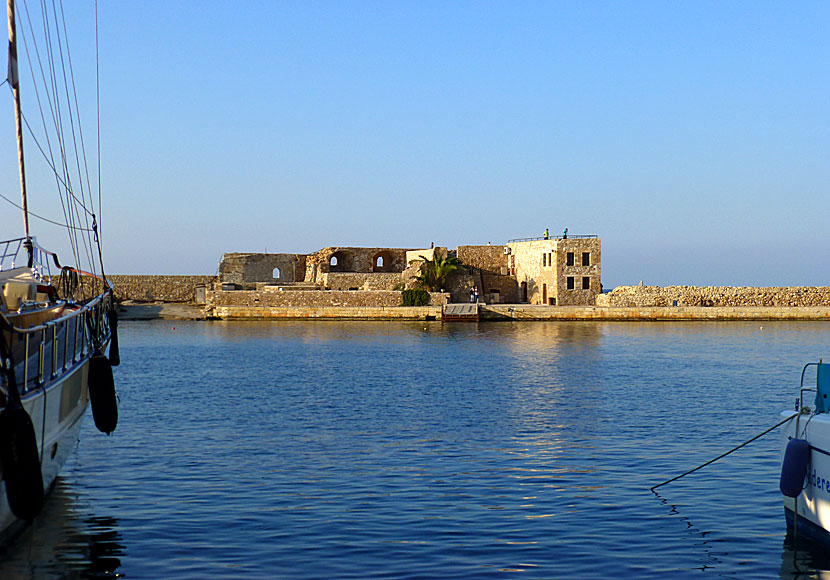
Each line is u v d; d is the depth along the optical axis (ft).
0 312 40.88
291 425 83.56
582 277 284.82
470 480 60.95
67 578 41.39
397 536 47.85
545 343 188.96
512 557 44.45
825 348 176.65
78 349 59.36
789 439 47.70
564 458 68.39
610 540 47.26
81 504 53.98
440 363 146.10
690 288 280.92
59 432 51.85
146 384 115.55
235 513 52.19
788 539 47.32
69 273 76.28
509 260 313.94
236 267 298.97
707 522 50.39
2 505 42.16
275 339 198.18
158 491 57.36
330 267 309.63
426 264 290.76
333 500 55.31
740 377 126.00
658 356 159.33
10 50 66.39
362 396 104.99
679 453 70.13
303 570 42.50
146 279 292.81
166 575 41.86
